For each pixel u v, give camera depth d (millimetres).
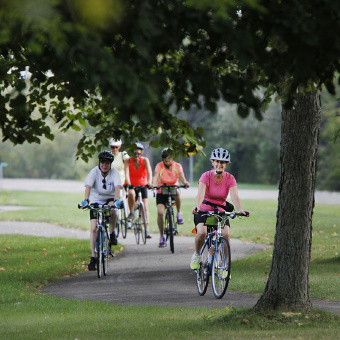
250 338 22281
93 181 42250
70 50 13664
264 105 23922
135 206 60969
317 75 17703
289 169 27453
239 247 61125
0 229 80125
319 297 34844
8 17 13164
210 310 29797
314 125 27328
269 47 17469
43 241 64125
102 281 41062
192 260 35500
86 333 23703
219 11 14047
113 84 13758
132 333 23734
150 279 41625
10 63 23906
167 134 28781
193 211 33281
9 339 22422
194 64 17844
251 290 36969
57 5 13219
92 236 42281
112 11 13820
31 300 33406
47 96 28797
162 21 15875
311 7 15883
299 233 27438
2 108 28219
